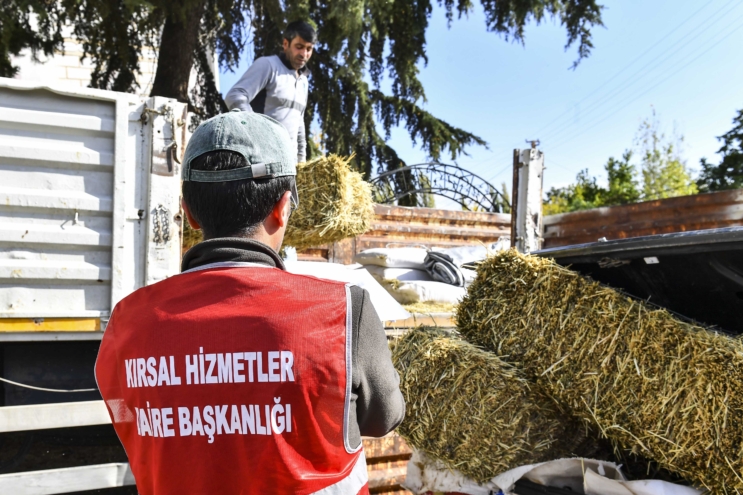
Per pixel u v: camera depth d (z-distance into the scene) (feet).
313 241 11.83
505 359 7.75
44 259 8.25
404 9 31.78
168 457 3.56
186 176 3.96
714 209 17.08
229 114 4.06
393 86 35.50
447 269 14.25
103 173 8.56
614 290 7.02
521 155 15.75
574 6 29.78
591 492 6.67
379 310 10.22
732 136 59.16
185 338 3.62
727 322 7.11
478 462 7.42
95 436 10.72
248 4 27.94
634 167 79.10
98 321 8.45
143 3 20.77
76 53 31.17
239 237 3.92
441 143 39.42
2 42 21.88
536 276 7.50
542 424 7.47
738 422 5.88
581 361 6.97
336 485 3.61
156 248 8.60
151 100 8.66
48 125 8.22
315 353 3.57
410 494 10.52
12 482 7.55
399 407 4.13
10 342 9.00
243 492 3.44
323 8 26.37
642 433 6.47
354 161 35.91
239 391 3.51
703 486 6.23
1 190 7.98
